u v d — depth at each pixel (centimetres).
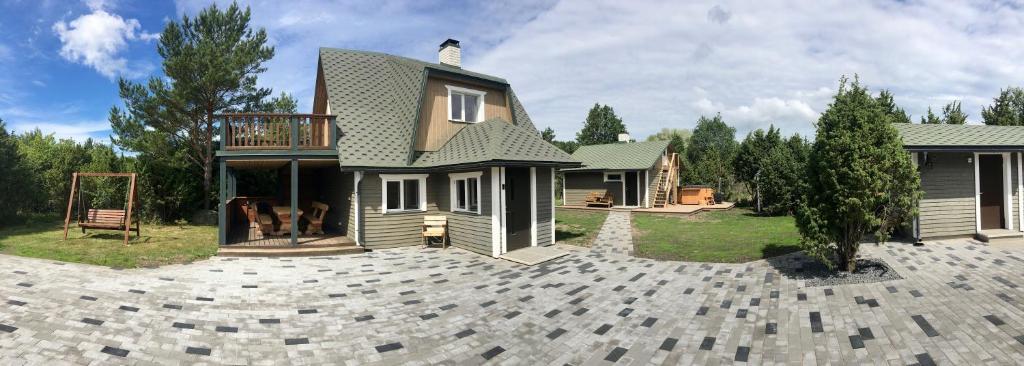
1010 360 417
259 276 826
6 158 1466
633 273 856
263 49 1778
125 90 1572
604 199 2536
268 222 1287
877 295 625
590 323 578
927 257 850
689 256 995
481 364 459
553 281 809
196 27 1669
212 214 1669
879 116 724
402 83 1444
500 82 1470
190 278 785
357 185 1157
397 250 1154
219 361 452
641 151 2702
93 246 1048
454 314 621
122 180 1500
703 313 600
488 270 909
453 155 1184
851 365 427
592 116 5041
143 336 502
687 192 2714
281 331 544
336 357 473
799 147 2141
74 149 1961
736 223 1666
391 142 1270
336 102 1300
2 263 827
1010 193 1089
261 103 1827
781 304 616
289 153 1112
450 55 1716
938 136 1065
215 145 1823
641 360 461
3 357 424
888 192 736
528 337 533
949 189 1048
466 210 1165
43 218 1678
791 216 1855
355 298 697
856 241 745
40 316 541
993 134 1097
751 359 453
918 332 492
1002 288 630
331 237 1268
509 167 1112
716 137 6931
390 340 523
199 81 1573
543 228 1207
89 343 472
